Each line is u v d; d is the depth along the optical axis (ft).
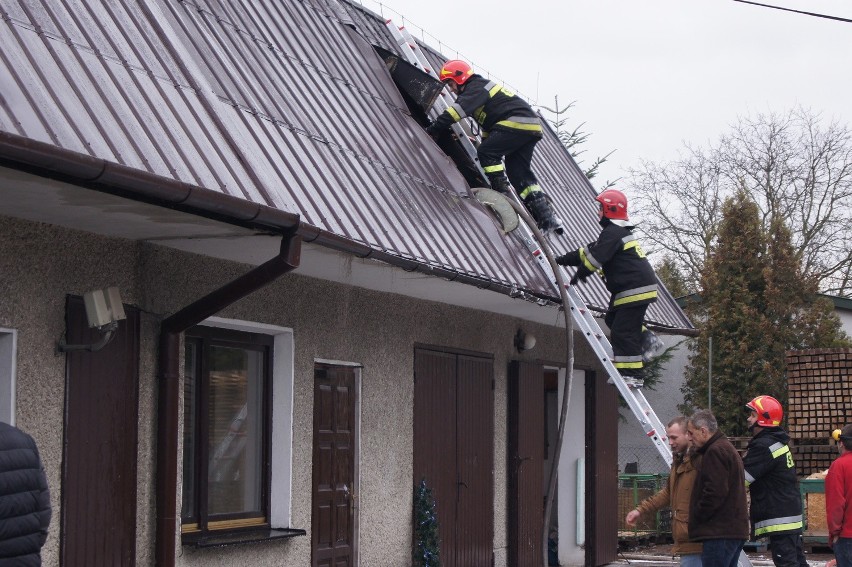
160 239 21.30
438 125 32.53
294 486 26.16
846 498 30.09
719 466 24.36
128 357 21.11
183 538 22.93
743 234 77.97
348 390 28.84
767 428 30.83
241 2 28.43
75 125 16.31
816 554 52.85
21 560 14.07
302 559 26.32
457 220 29.19
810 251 102.01
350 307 28.58
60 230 19.42
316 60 29.78
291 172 22.50
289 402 26.05
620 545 54.44
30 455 14.30
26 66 16.60
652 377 78.33
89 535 19.79
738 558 26.53
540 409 39.99
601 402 45.29
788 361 60.34
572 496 44.96
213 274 23.53
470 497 34.60
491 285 28.04
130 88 19.11
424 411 32.09
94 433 20.04
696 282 102.94
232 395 25.27
